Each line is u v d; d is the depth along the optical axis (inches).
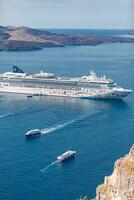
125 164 2714.1
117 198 2679.6
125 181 2662.4
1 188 7130.9
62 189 7007.9
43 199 6653.5
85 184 7180.1
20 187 7155.5
